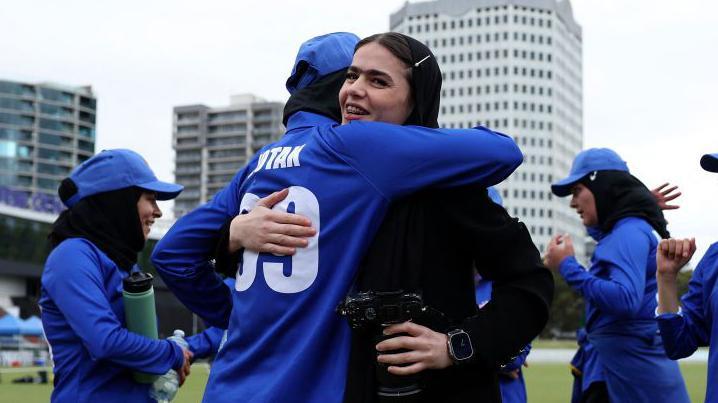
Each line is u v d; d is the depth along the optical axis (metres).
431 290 2.01
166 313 54.50
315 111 2.41
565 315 84.00
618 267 4.21
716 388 2.99
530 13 150.12
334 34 2.60
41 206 63.44
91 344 3.12
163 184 3.57
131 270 3.53
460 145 2.01
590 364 4.79
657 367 4.39
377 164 2.03
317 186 2.10
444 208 2.03
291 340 2.07
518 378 4.48
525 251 2.03
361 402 1.96
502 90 147.75
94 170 3.47
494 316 1.96
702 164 3.34
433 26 152.00
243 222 2.18
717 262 3.16
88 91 133.25
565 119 157.62
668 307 3.34
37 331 33.16
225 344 2.25
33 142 125.44
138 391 3.35
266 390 2.03
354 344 2.00
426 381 1.94
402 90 2.18
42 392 16.50
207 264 2.62
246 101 157.25
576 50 167.50
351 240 2.05
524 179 145.25
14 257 56.53
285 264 2.10
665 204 4.90
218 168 153.25
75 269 3.21
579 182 4.75
